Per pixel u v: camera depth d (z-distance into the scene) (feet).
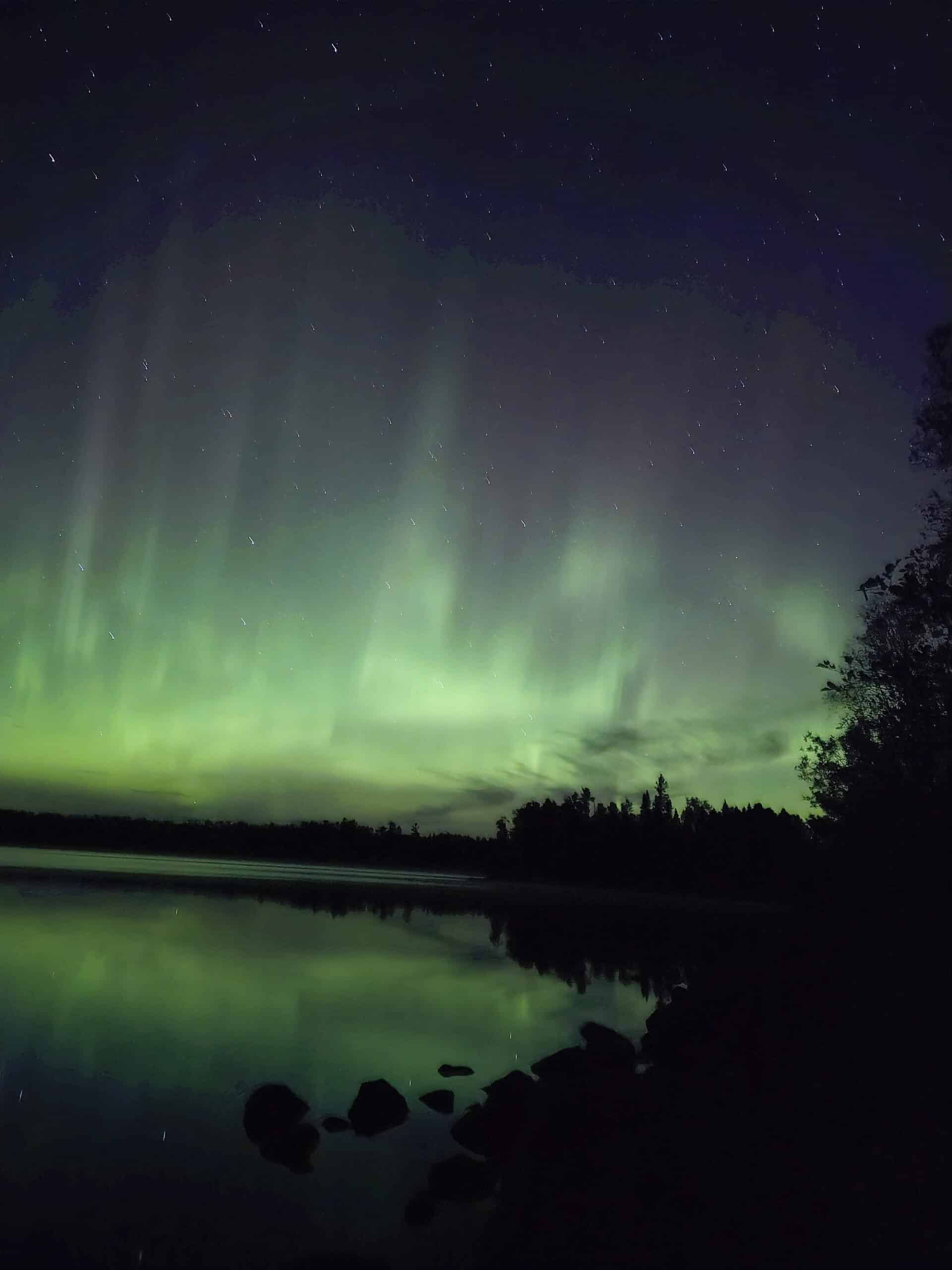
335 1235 26.86
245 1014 59.11
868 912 38.14
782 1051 33.53
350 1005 64.28
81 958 76.48
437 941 107.34
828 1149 24.07
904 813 33.32
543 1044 55.21
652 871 292.20
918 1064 26.81
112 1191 29.91
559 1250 23.36
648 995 75.51
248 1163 32.76
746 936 117.19
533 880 314.55
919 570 28.53
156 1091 41.27
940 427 32.76
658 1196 24.81
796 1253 19.75
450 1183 30.35
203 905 130.21
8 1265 24.61
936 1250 17.95
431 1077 46.24
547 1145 32.32
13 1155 32.76
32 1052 46.68
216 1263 24.94
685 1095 33.68
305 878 225.56
